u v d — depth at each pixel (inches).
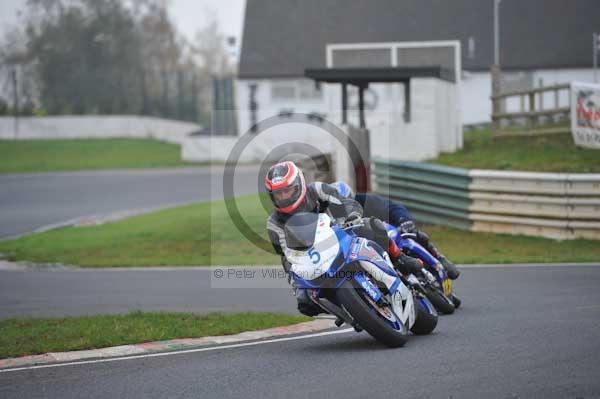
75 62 7726.4
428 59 3398.1
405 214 1331.2
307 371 960.3
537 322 1205.1
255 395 864.9
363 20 6215.6
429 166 2551.7
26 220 3432.6
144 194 3998.5
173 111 7436.0
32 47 7608.3
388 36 6082.7
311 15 6328.7
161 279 2064.5
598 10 5949.8
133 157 5669.3
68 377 990.4
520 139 3189.0
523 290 1573.6
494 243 2361.0
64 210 3636.8
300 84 6087.6
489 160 2883.9
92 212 3540.8
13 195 4138.8
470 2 6082.7
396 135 3002.0
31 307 1712.6
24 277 2244.1
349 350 1078.4
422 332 1163.9
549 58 5757.9
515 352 1007.0
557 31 5876.0
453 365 953.5
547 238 2353.6
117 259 2490.2
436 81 2965.1
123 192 4106.8
